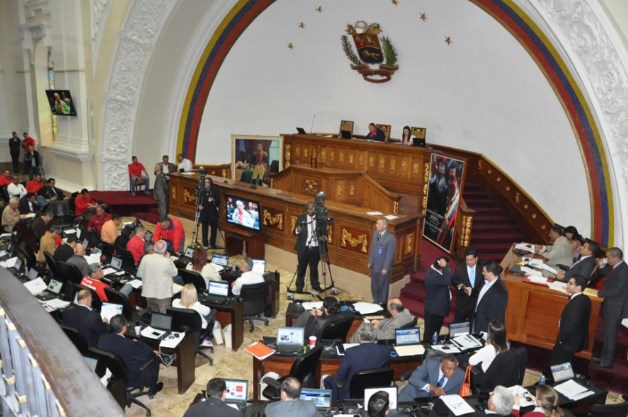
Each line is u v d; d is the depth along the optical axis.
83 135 17.50
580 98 8.64
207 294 8.33
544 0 8.23
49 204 13.52
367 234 10.07
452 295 9.48
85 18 16.69
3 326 2.20
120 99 16.41
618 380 7.09
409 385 5.88
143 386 6.63
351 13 15.65
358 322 7.66
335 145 16.53
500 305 6.91
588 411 5.68
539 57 9.32
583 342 6.69
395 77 16.16
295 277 11.21
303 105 18.61
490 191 13.95
